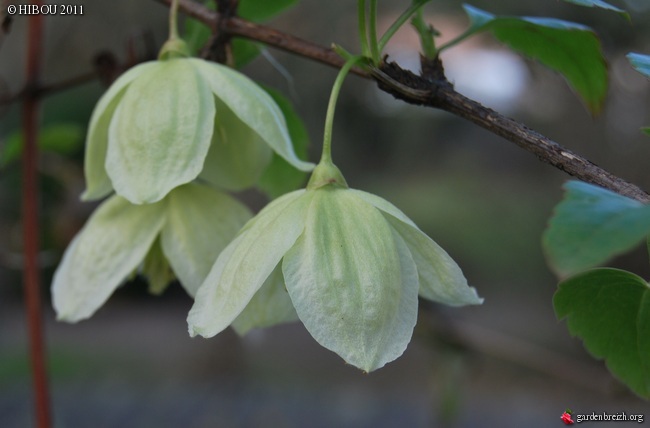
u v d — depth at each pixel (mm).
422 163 1593
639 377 193
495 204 1586
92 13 912
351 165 1424
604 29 754
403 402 1104
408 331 184
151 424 953
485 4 800
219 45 230
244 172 230
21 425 959
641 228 146
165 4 235
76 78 283
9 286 1883
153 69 213
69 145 366
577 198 153
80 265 223
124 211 226
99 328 1739
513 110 1109
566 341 1331
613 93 1014
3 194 1063
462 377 408
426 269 193
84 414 1004
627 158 1077
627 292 188
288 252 185
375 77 199
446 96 198
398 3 981
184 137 204
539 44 233
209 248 222
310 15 959
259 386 1201
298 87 1019
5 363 1400
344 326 180
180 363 1384
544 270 1557
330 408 1055
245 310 207
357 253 184
